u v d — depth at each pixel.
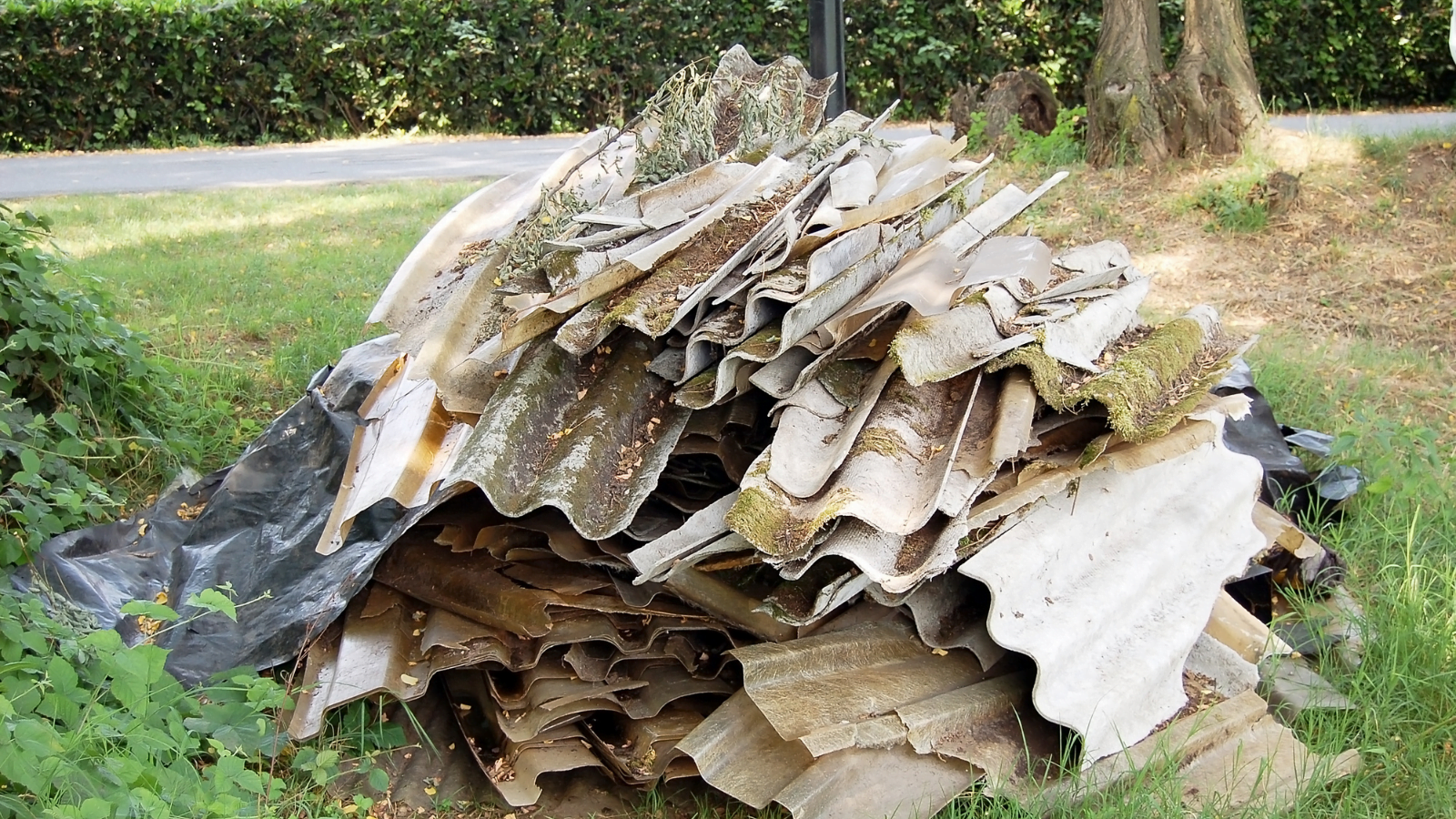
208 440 5.35
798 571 3.01
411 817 3.33
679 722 3.42
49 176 12.29
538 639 3.43
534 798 3.29
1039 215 8.37
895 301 3.28
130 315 6.60
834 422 3.31
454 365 3.84
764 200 3.93
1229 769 3.28
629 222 3.96
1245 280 7.39
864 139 4.62
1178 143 8.83
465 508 3.73
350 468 4.03
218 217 9.63
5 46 14.55
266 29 15.41
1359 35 15.20
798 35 16.23
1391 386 6.11
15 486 4.36
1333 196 8.04
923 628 3.30
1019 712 3.27
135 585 4.23
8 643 3.23
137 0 14.82
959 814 3.10
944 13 15.56
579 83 16.44
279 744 3.35
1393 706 3.61
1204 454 3.96
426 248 4.58
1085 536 3.47
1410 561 4.30
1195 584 3.65
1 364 4.80
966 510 3.02
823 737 2.99
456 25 15.88
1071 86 15.60
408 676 3.45
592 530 3.27
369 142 15.63
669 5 16.17
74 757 2.84
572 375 3.69
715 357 3.53
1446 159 8.30
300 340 6.26
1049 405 3.30
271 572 4.07
